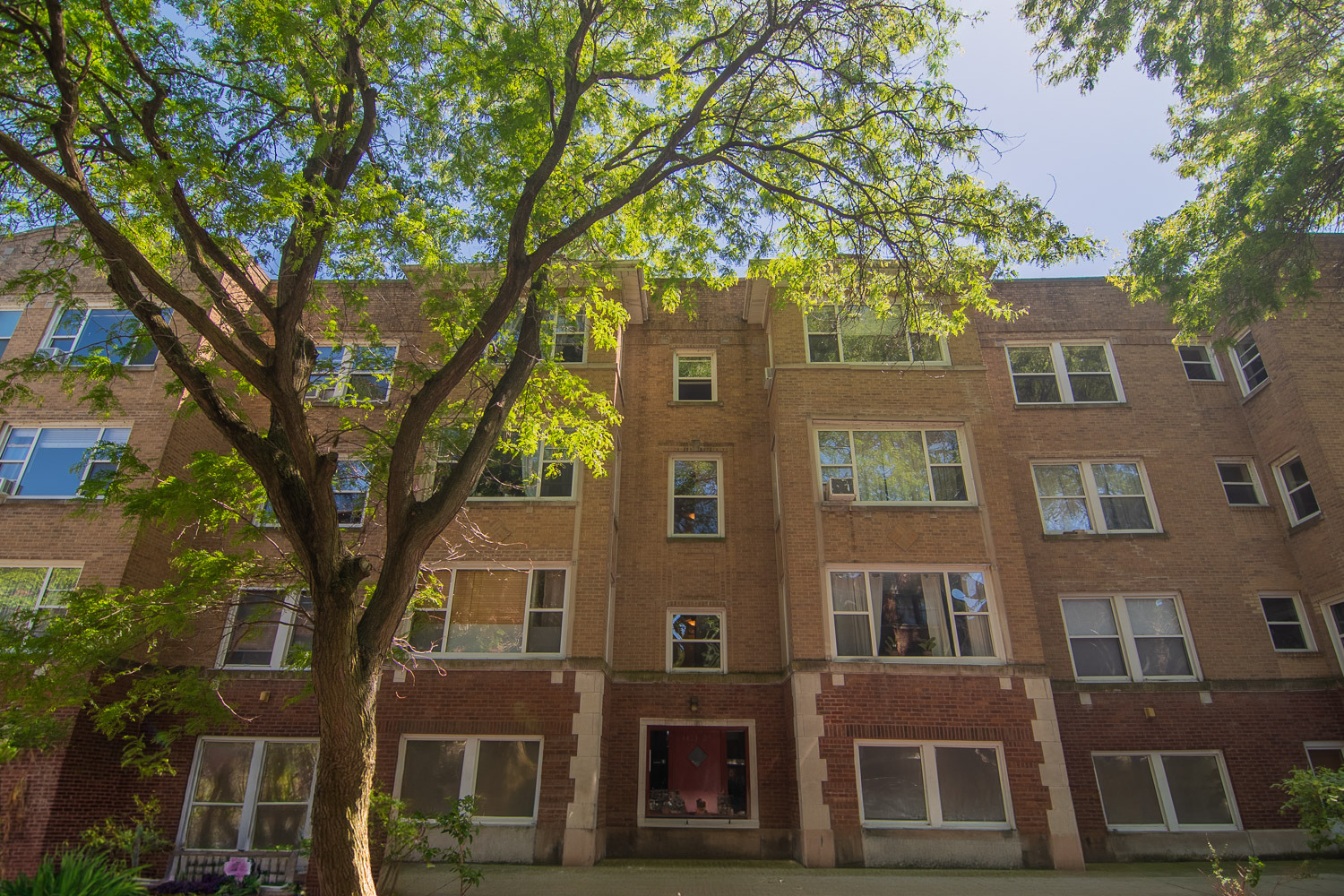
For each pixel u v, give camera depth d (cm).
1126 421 1775
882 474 1567
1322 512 1584
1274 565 1647
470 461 861
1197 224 1331
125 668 1435
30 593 1458
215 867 1380
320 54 929
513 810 1379
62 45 794
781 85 1177
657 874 1238
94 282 1720
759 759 1519
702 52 1152
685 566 1686
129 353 913
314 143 935
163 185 770
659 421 1831
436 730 1419
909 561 1485
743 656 1608
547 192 1029
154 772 1100
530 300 1024
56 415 1609
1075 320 1870
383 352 1375
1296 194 1202
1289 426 1662
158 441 1580
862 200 1149
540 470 1609
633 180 1151
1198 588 1628
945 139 1066
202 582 1034
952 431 1603
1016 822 1301
